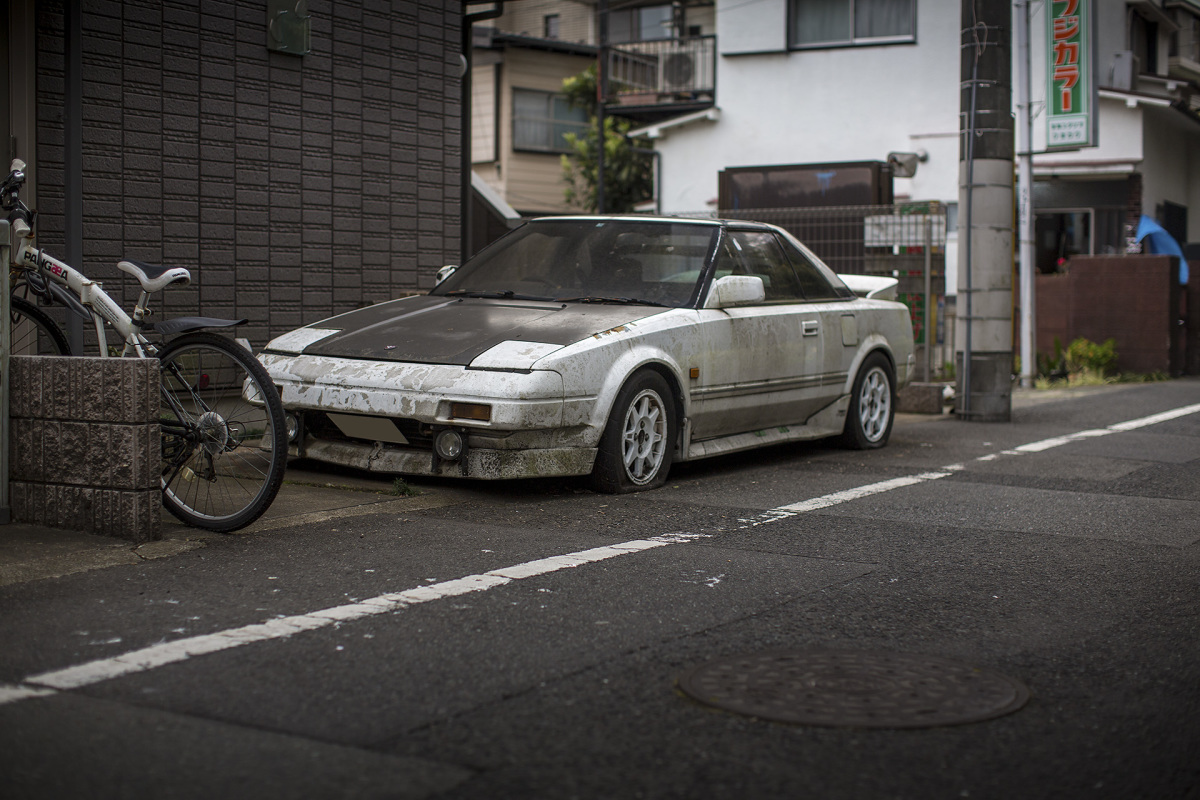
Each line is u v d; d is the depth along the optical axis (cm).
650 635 379
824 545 521
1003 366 1047
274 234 827
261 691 321
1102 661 362
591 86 2661
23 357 499
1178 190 2325
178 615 388
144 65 747
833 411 809
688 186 2277
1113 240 2095
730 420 713
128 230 743
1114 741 297
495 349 593
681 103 2402
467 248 995
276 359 640
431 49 932
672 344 649
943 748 290
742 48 2189
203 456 514
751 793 262
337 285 873
